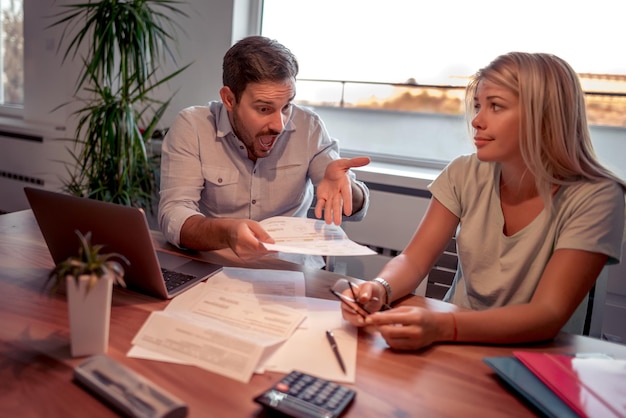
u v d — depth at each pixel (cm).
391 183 217
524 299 124
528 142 109
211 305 99
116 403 66
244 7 257
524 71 108
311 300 104
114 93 276
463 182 133
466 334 92
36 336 84
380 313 89
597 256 108
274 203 171
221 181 164
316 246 108
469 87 128
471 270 131
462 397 75
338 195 129
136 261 97
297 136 171
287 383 72
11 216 153
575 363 81
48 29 294
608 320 194
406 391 76
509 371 79
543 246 120
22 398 68
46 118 309
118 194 235
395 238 221
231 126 158
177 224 132
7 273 109
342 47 252
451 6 228
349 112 258
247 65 136
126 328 88
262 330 90
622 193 117
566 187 117
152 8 264
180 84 268
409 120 246
